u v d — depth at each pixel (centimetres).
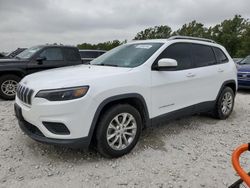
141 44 473
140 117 389
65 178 318
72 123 326
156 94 411
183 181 319
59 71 405
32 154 376
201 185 312
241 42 4769
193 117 587
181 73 452
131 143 381
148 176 327
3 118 542
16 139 426
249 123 556
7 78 754
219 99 552
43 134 337
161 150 402
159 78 413
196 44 512
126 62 426
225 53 587
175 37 475
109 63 448
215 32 5303
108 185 306
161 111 425
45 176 321
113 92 353
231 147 423
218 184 315
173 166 353
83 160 362
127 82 371
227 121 565
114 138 364
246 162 370
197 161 370
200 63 507
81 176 323
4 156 367
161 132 480
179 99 454
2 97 760
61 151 386
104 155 363
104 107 361
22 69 768
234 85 599
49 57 820
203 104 511
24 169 335
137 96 381
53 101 323
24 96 358
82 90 329
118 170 338
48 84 335
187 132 486
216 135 476
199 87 494
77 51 884
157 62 419
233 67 590
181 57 469
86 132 336
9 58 830
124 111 367
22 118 365
